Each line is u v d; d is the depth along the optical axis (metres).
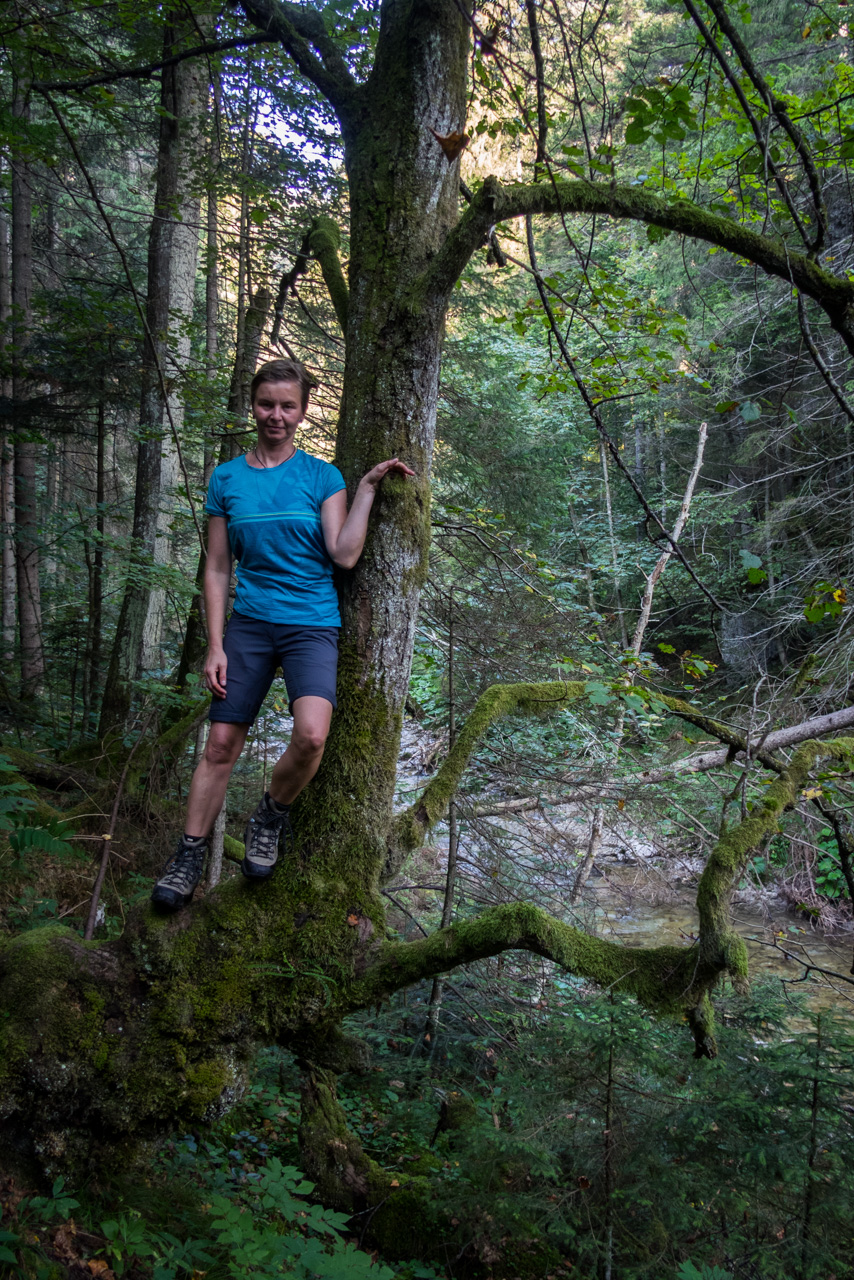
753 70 2.06
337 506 2.51
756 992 4.05
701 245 9.89
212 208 7.62
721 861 2.67
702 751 5.72
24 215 9.88
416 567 2.60
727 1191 3.01
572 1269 3.09
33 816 4.96
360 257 2.63
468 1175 3.32
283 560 2.47
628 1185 3.06
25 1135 2.33
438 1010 5.25
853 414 2.33
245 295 6.51
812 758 3.53
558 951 2.50
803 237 2.43
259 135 6.85
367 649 2.56
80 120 7.83
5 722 7.21
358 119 2.69
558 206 2.53
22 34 4.77
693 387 10.23
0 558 11.45
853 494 9.09
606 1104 3.19
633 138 2.65
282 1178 2.44
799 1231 2.94
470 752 2.96
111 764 6.14
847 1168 3.02
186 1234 2.52
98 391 8.02
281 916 2.48
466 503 7.94
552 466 10.22
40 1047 2.30
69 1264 2.11
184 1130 2.41
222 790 2.53
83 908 4.75
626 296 3.91
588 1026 3.27
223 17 5.08
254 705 2.50
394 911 6.07
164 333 6.57
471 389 9.63
